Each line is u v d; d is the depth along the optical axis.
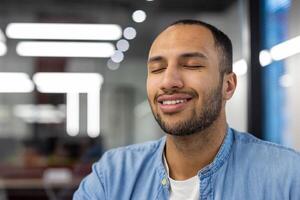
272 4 3.41
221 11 4.98
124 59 7.71
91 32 6.13
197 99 1.07
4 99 9.02
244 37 3.67
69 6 5.78
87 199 1.23
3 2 5.71
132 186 1.20
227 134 1.18
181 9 5.45
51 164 4.38
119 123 8.73
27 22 6.02
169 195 1.16
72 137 4.59
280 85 3.33
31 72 7.98
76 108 8.59
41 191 3.94
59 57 7.36
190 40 1.10
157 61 1.11
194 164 1.15
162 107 1.09
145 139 7.82
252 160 1.15
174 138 1.11
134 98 8.62
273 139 3.38
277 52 3.34
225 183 1.13
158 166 1.19
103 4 5.71
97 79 8.38
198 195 1.13
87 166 4.18
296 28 3.06
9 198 3.93
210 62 1.09
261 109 3.48
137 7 5.66
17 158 4.50
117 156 1.28
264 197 1.09
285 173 1.10
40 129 6.88
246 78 3.57
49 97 7.28
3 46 7.09
